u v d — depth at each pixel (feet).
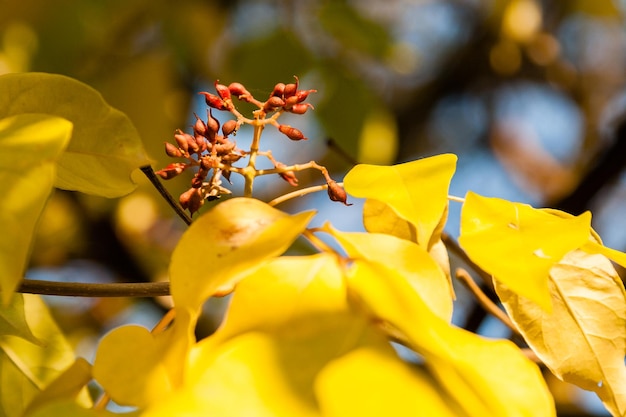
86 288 2.09
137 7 3.57
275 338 1.78
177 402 1.72
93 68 3.48
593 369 2.10
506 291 2.11
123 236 3.62
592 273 2.14
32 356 2.27
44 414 1.72
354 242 1.87
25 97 2.03
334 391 1.73
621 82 5.06
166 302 3.70
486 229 1.93
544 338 2.10
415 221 1.97
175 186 3.19
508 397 1.78
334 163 4.06
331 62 3.35
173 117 3.48
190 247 1.84
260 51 3.31
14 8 3.35
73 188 2.12
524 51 4.82
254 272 1.82
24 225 1.79
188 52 3.67
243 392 1.73
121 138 2.06
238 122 2.25
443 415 1.73
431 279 1.86
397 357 1.77
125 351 1.77
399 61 3.50
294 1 3.48
